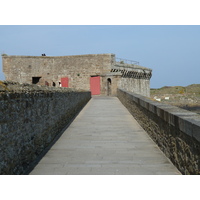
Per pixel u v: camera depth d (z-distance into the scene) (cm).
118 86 3575
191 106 5719
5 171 451
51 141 840
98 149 755
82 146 791
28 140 592
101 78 3731
